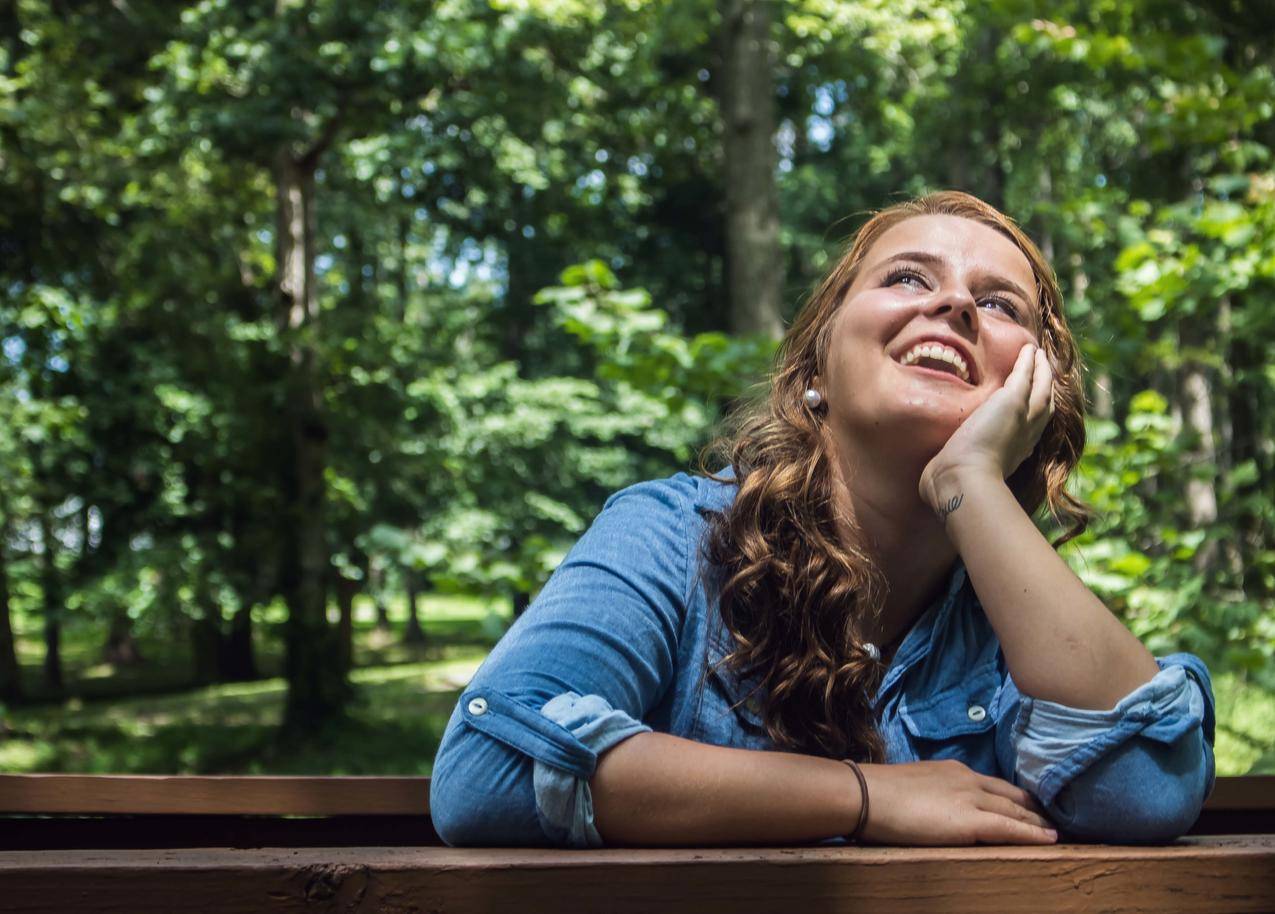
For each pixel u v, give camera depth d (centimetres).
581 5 1377
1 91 1445
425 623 4119
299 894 88
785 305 2111
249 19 1493
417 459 1844
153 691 2362
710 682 143
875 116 2028
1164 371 1009
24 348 1572
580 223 2048
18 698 2162
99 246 1669
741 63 1046
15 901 84
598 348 559
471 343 2431
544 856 95
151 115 1540
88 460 1694
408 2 1462
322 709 1602
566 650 130
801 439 154
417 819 171
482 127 1725
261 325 1758
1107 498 520
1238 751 625
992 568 136
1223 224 493
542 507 2086
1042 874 100
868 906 96
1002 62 1659
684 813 120
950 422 146
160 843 165
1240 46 559
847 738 144
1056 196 1950
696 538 147
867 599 149
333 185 2009
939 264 158
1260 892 104
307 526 1664
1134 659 133
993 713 152
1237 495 557
